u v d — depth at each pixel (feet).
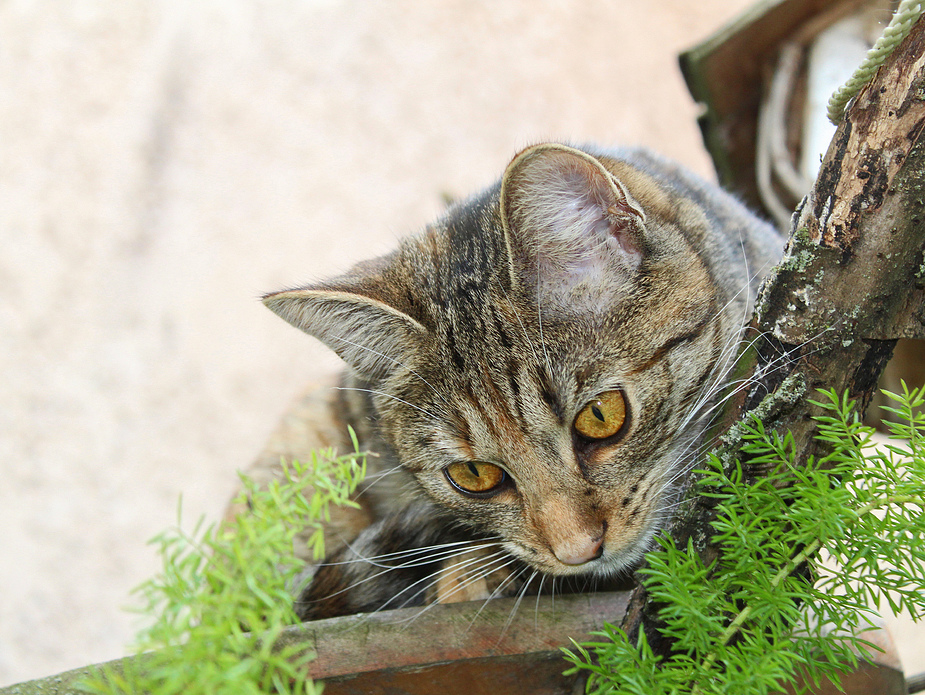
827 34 1.68
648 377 1.16
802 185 1.63
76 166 3.01
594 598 1.04
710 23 3.67
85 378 2.76
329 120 3.22
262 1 3.35
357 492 1.32
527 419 1.16
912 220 0.91
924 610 0.92
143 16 3.25
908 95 0.90
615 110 3.39
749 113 1.77
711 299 1.19
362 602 1.17
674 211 1.23
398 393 1.23
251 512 0.92
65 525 2.56
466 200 1.37
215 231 3.01
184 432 2.72
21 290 2.84
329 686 0.97
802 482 0.93
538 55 3.45
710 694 0.91
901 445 1.46
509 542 1.20
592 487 1.16
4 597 2.45
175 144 3.11
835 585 0.93
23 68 3.13
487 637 1.00
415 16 3.42
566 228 1.15
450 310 1.20
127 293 2.89
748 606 0.92
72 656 2.40
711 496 0.95
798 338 0.94
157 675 0.78
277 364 2.82
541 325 1.15
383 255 1.36
